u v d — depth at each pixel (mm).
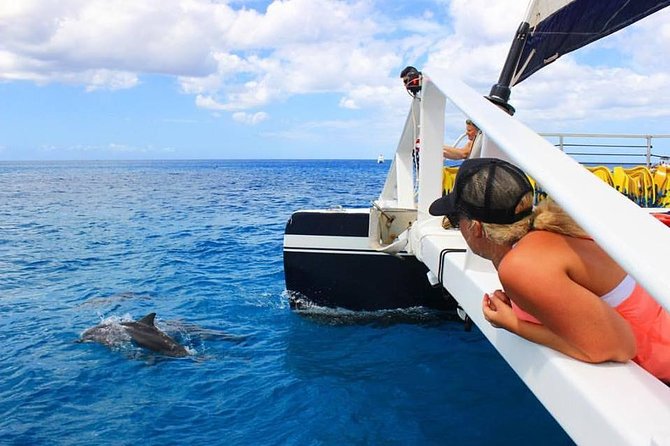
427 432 4914
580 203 1981
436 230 5555
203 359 6637
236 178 64688
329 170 101938
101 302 9266
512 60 5867
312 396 5625
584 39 6324
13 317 8453
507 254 2398
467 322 6629
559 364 2414
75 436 4918
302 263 7875
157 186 47188
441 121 5762
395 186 8750
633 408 2090
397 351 6797
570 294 2240
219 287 10195
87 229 18547
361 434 4883
